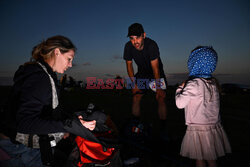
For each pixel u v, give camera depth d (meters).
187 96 1.79
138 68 3.65
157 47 3.24
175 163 2.42
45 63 1.42
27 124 1.18
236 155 2.76
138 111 3.47
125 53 3.57
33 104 1.22
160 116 3.30
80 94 11.59
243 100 8.96
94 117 1.96
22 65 1.37
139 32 3.00
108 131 1.99
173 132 3.75
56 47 1.43
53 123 1.27
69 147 1.71
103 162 1.69
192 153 1.82
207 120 1.79
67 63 1.52
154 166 2.37
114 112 5.63
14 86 1.26
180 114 5.53
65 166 1.54
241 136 3.63
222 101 8.78
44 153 1.33
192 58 1.98
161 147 2.83
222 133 1.87
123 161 2.29
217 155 1.78
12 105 1.24
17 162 1.29
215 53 1.92
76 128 1.38
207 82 1.84
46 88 1.30
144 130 3.01
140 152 2.67
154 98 8.88
